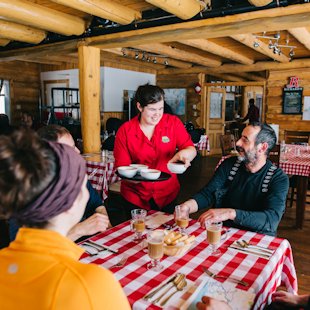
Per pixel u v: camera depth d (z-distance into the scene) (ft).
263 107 24.21
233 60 23.30
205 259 4.50
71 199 2.07
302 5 9.16
